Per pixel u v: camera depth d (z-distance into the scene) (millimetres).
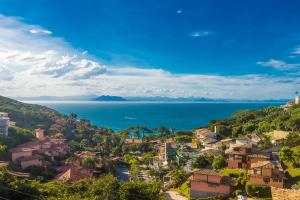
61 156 142500
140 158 172375
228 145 145375
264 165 81562
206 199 81500
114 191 61906
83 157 140000
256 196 77875
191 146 185500
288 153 91750
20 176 96938
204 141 180375
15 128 154375
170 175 115750
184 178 102125
